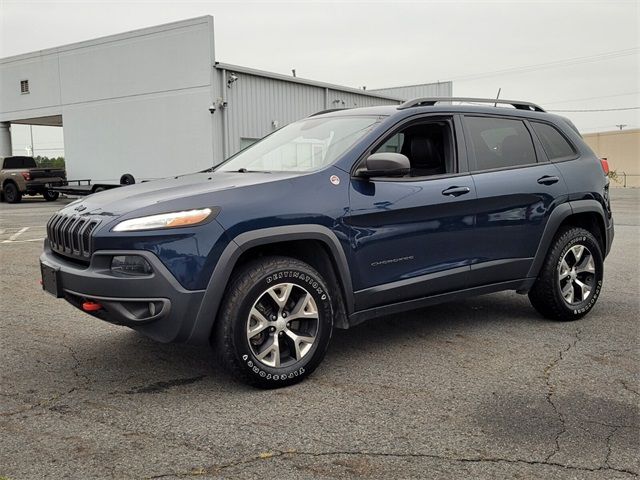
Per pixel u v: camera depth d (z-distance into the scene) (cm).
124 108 2364
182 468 282
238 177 415
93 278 353
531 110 554
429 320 545
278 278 374
